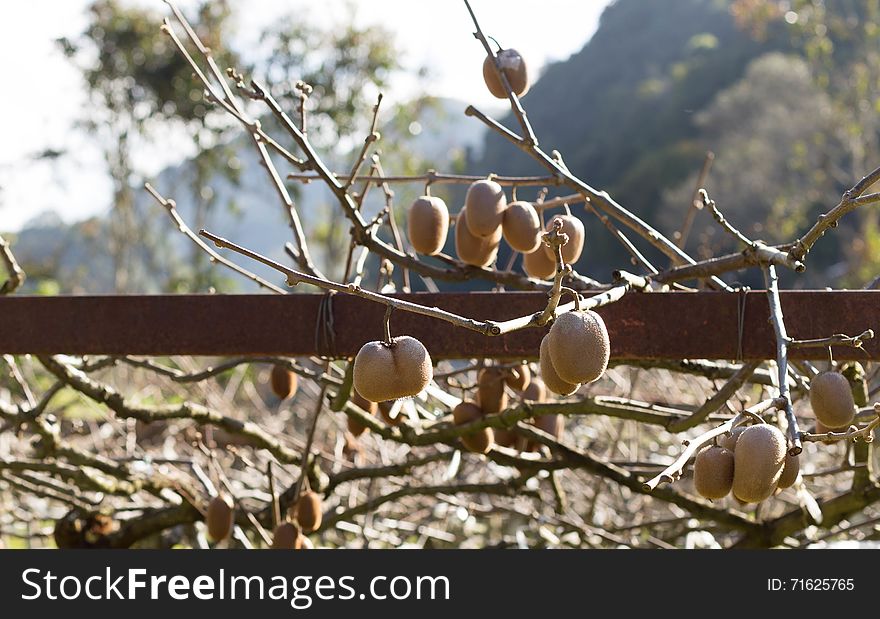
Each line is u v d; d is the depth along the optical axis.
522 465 2.32
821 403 1.26
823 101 18.53
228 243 1.21
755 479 1.13
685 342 1.58
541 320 1.17
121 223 15.98
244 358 2.21
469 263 1.90
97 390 2.24
